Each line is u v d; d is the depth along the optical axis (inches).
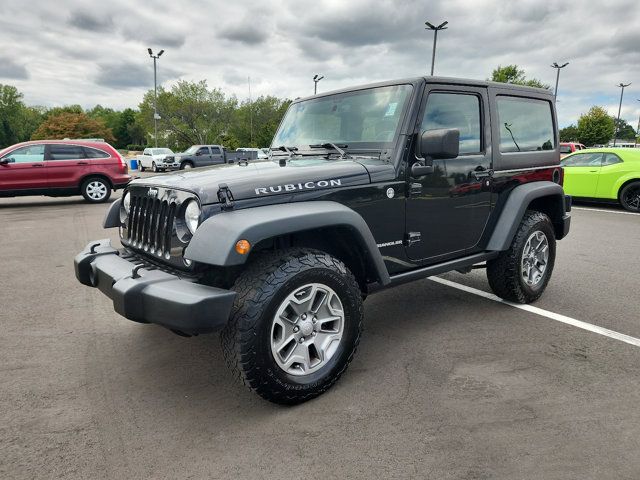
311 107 145.9
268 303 90.8
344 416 95.7
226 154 1036.5
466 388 106.6
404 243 122.3
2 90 3316.9
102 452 84.8
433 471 78.9
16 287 187.2
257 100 2738.7
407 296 175.8
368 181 112.0
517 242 150.5
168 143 2519.7
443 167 128.0
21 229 319.0
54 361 122.0
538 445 85.4
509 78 1530.5
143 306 90.7
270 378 93.0
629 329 141.7
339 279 101.6
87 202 466.9
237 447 86.0
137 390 107.3
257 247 102.0
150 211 107.6
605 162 423.8
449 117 129.3
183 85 2401.6
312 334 101.0
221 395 104.9
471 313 156.4
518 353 125.0
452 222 133.3
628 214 394.3
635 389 105.7
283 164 113.7
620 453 83.0
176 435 89.9
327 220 97.8
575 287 185.6
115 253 116.6
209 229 88.8
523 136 155.7
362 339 135.3
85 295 177.5
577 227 330.0
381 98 126.4
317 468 80.0
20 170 428.5
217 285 99.3
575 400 101.1
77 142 459.8
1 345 132.2
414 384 108.6
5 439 88.7
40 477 78.2
